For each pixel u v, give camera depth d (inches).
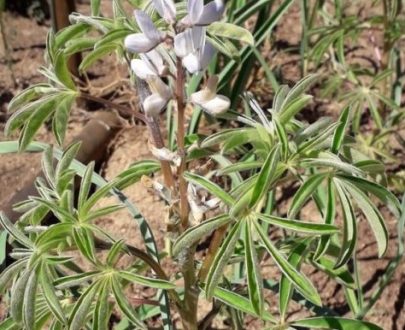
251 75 18.3
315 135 9.4
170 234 9.4
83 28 9.8
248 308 9.3
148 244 10.5
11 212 15.1
